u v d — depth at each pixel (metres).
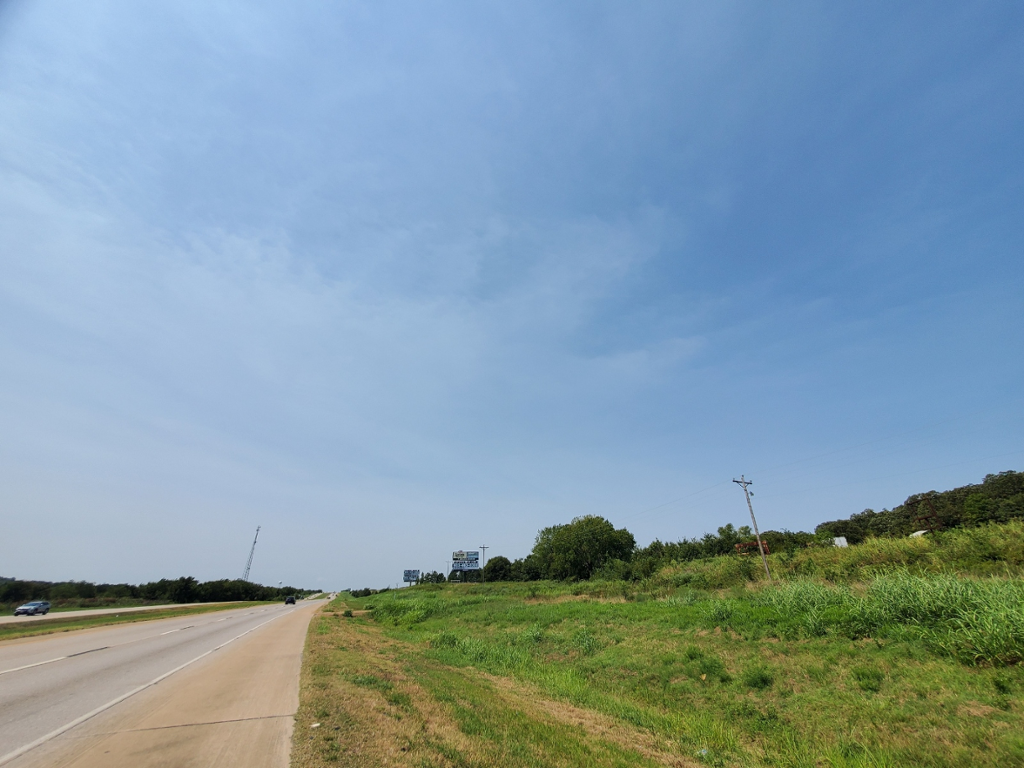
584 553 84.56
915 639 12.92
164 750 6.43
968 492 65.50
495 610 35.06
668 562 53.53
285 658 14.98
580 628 22.73
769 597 19.22
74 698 9.45
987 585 13.59
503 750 7.37
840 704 11.33
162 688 10.39
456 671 15.94
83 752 6.37
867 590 16.64
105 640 20.59
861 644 13.67
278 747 6.52
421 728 7.77
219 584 94.88
